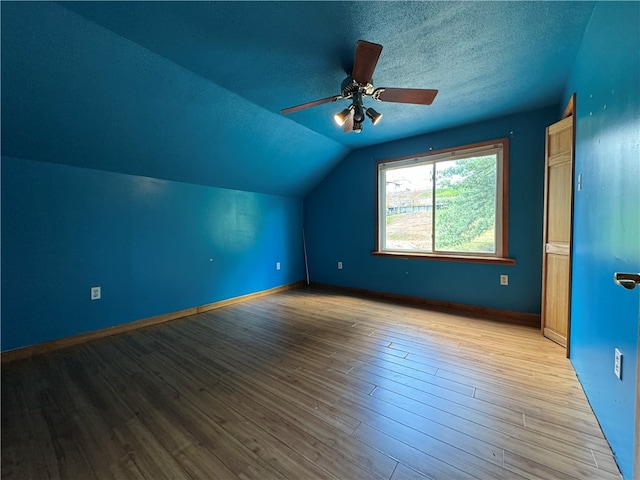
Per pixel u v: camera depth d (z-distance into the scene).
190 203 3.48
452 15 1.57
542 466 1.19
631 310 1.09
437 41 1.79
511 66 2.08
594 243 1.54
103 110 2.19
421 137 3.61
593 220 1.57
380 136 3.66
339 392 1.76
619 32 1.22
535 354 2.21
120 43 1.77
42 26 1.56
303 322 3.09
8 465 1.24
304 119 3.09
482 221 3.28
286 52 1.89
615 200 1.25
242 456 1.28
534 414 1.52
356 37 1.74
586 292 1.69
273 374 2.00
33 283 2.38
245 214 4.14
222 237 3.84
